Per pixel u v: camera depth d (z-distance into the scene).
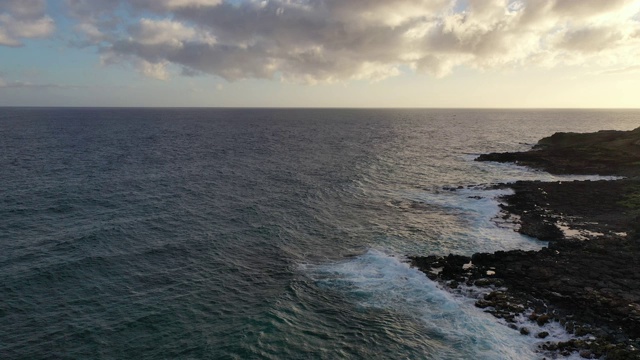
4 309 23.58
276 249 33.62
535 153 80.94
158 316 23.28
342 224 40.12
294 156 86.38
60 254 31.09
